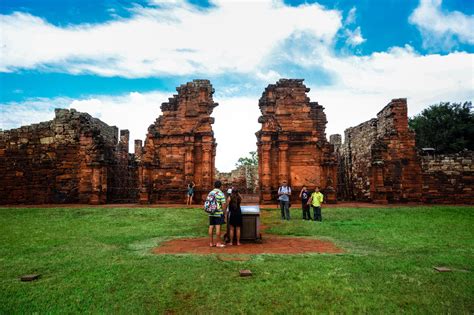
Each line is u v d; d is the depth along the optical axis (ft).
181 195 93.97
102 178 96.53
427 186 99.60
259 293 24.00
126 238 46.29
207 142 93.81
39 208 79.41
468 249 38.42
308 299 22.99
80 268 30.42
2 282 27.09
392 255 35.09
